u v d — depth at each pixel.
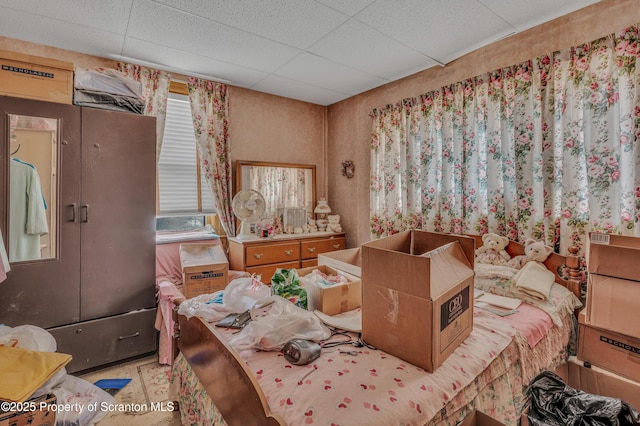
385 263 1.22
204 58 2.76
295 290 1.65
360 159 3.82
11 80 1.91
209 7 2.02
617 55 1.89
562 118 2.11
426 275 1.09
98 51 2.61
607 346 1.67
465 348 1.29
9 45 2.38
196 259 2.72
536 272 2.03
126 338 2.29
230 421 1.08
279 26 2.25
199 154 3.25
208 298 1.73
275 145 3.87
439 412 1.03
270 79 3.29
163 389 1.98
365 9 2.05
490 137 2.49
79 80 2.11
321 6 2.02
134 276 2.33
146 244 2.37
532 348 1.52
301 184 4.05
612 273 1.63
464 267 1.39
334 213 4.22
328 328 1.43
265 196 3.75
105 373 2.16
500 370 1.31
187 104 3.27
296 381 1.04
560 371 1.75
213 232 3.35
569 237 2.11
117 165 2.23
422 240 1.63
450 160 2.81
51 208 2.04
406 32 2.33
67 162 2.06
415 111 3.08
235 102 3.54
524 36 2.33
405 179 3.17
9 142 1.91
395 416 0.91
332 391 0.98
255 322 1.30
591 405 1.27
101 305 2.21
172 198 3.21
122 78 2.26
